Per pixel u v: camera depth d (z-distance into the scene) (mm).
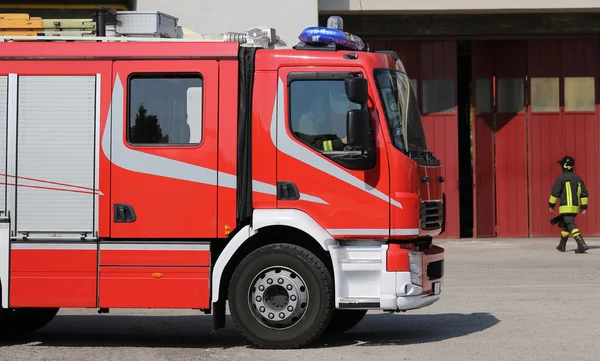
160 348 10500
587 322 11945
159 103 10336
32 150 10375
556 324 11797
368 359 9516
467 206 27359
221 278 10398
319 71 10258
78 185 10328
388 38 26875
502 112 27406
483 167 27375
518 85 27375
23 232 10344
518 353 9820
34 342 11055
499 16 26562
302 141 10188
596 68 27344
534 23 26641
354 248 10180
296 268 10109
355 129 9859
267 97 10250
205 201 10203
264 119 10227
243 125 10227
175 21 11555
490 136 27422
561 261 20547
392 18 26438
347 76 10242
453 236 27203
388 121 10188
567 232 22734
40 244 10312
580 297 14391
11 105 10398
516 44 27344
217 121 10234
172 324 12633
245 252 10539
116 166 10289
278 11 23031
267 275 10156
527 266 19516
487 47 27328
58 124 10375
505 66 27375
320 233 10062
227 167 10188
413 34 26578
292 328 10125
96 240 10297
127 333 11812
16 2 21234
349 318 11477
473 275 17828
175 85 10336
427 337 10984
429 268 10625
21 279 10328
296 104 10250
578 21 26656
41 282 10312
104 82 10367
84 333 11820
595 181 27469
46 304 10289
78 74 10375
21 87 10406
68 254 10297
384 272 10109
